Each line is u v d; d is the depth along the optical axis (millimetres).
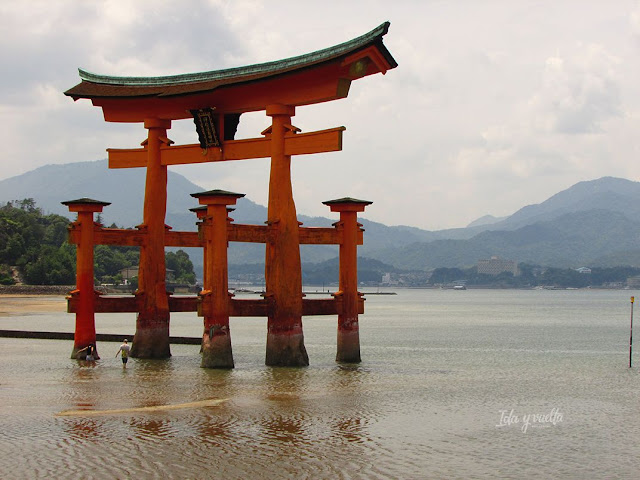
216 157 45031
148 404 33219
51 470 23125
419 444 27500
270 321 44156
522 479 23703
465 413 33500
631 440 29000
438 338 83375
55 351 54969
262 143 43469
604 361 57750
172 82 48125
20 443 26219
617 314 163625
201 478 22703
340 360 47281
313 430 29031
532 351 66875
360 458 25359
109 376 40812
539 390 41000
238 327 100938
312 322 117812
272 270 43625
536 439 28953
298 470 23750
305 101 41938
